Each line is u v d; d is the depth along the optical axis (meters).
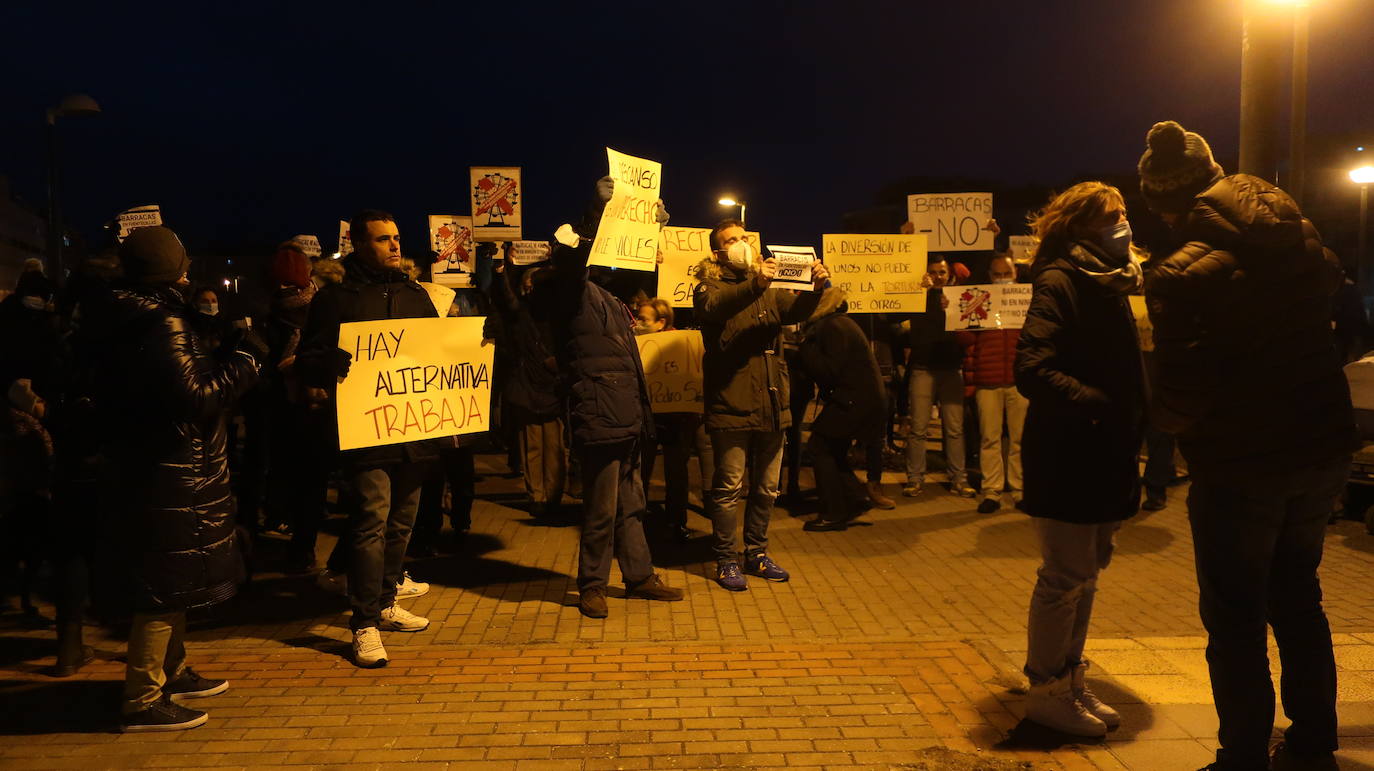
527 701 4.08
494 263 8.44
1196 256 2.99
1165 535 7.29
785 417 6.18
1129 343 3.57
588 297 5.36
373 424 4.66
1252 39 6.51
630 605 5.55
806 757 3.54
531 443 8.13
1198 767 3.42
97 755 3.58
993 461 8.12
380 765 3.48
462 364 5.03
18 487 4.70
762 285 5.63
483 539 7.38
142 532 3.65
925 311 8.56
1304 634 3.28
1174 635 4.91
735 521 6.01
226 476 3.89
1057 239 3.62
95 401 3.67
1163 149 3.21
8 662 4.66
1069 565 3.59
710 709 3.98
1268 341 2.99
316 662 4.61
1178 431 3.17
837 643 4.84
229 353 3.86
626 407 5.32
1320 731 3.29
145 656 3.77
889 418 11.01
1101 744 3.62
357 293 4.80
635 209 5.71
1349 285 11.77
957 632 5.04
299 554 6.39
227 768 3.47
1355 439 3.10
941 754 3.54
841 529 7.58
